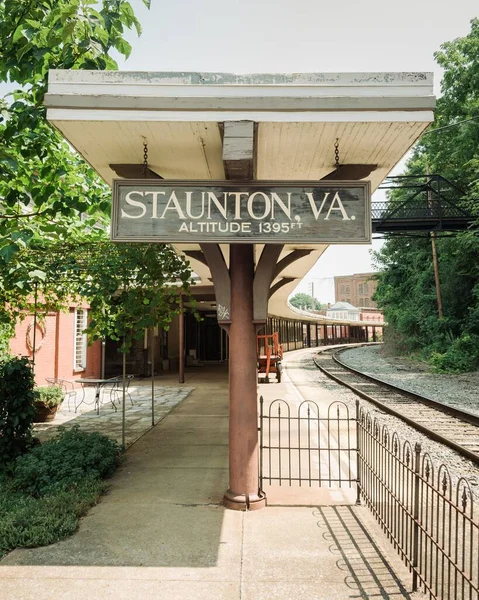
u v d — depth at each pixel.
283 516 4.57
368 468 4.79
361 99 3.82
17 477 5.44
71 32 4.58
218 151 4.56
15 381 6.22
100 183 7.05
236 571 3.50
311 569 3.52
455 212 20.97
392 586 3.28
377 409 11.15
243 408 4.86
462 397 13.02
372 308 94.56
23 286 5.94
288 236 3.98
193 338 28.84
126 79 3.89
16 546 3.91
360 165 4.78
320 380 18.03
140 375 19.12
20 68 5.21
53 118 3.87
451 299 27.25
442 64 25.23
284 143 4.32
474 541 4.04
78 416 10.34
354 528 4.27
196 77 3.91
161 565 3.59
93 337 7.23
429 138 26.05
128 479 5.75
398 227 19.86
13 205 5.66
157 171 5.11
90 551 3.82
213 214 4.00
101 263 6.34
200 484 5.55
